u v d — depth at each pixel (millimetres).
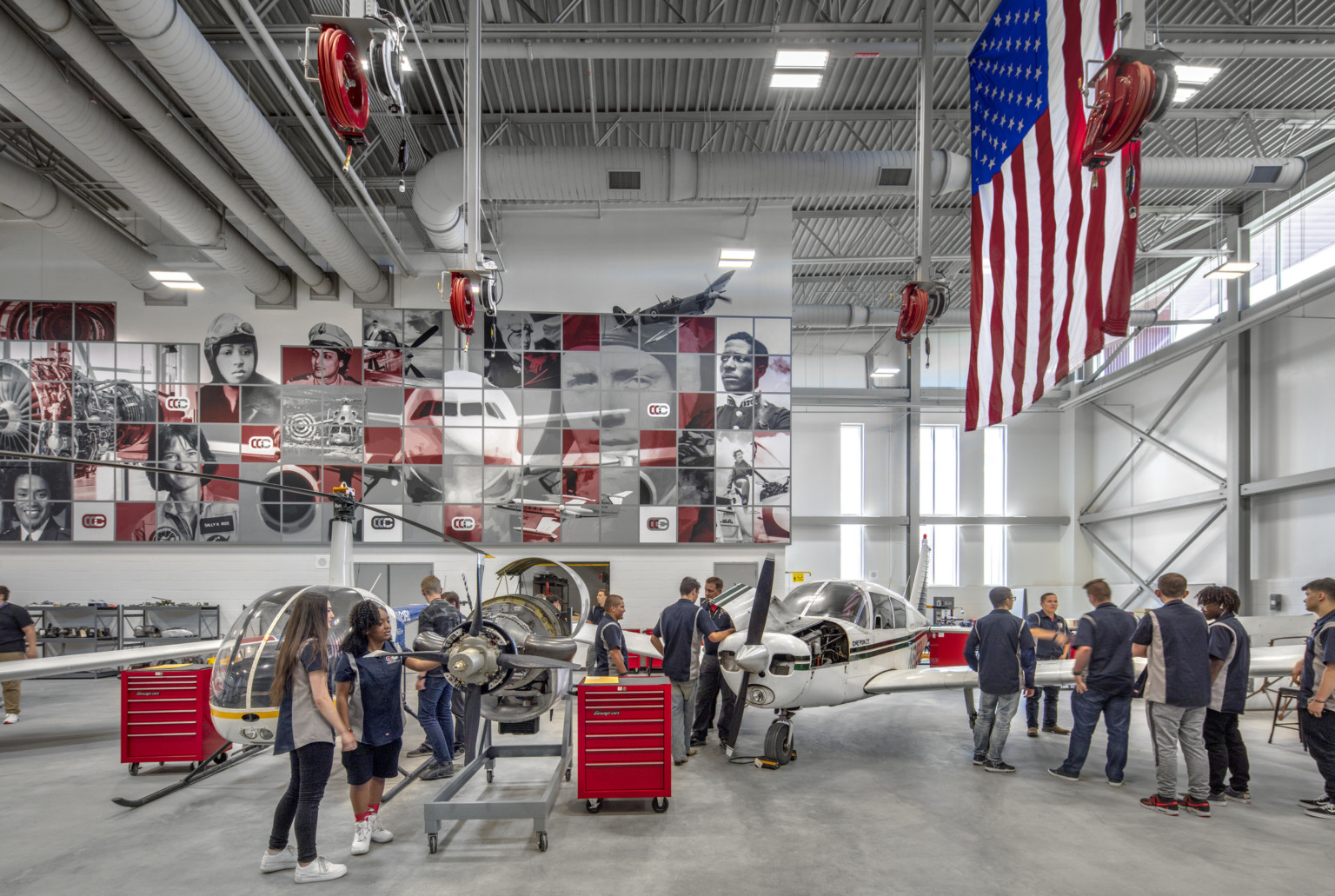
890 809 4832
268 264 12227
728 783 5465
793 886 3639
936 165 10148
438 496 13234
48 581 12680
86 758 6293
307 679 3797
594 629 6883
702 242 13773
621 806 4934
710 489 13461
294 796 3836
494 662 4535
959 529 19703
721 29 7883
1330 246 11883
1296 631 9680
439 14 8555
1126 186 3850
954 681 6320
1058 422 19891
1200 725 4727
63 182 11828
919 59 9164
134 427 12930
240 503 12977
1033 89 5512
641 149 10008
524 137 11773
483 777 5609
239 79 9508
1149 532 16734
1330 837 4309
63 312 12969
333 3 8352
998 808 4848
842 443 19922
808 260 14516
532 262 13641
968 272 17031
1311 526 12320
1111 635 5410
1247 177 10141
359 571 13156
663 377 13586
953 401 18172
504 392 13422
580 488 13344
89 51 6520
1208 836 4324
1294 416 12773
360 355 13328
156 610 12492
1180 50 8016
